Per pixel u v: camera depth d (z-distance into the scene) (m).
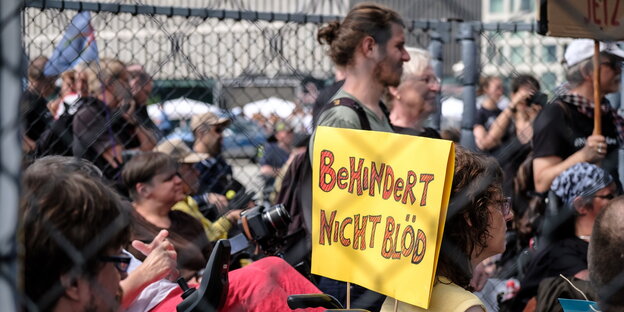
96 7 4.53
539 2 3.91
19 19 1.34
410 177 2.53
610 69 4.70
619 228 2.46
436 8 5.28
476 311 2.54
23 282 2.03
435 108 4.87
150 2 5.07
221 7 5.29
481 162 2.67
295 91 5.71
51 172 2.11
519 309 4.22
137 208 3.99
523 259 4.62
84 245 2.06
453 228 2.62
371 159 2.64
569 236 4.18
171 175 4.00
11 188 1.34
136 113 4.90
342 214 2.71
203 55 5.54
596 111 4.35
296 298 2.54
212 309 2.52
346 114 3.71
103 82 4.65
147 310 2.86
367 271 2.62
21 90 1.36
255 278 2.77
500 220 2.70
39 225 2.02
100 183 2.16
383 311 2.73
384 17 3.86
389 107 4.88
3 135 1.32
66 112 4.61
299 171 3.88
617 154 4.74
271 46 5.52
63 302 2.08
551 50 6.68
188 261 3.83
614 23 3.98
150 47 5.48
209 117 5.27
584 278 3.99
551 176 4.53
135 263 3.07
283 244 3.37
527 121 5.61
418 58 4.80
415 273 2.48
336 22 4.05
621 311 2.47
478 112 6.34
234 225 4.62
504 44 6.56
